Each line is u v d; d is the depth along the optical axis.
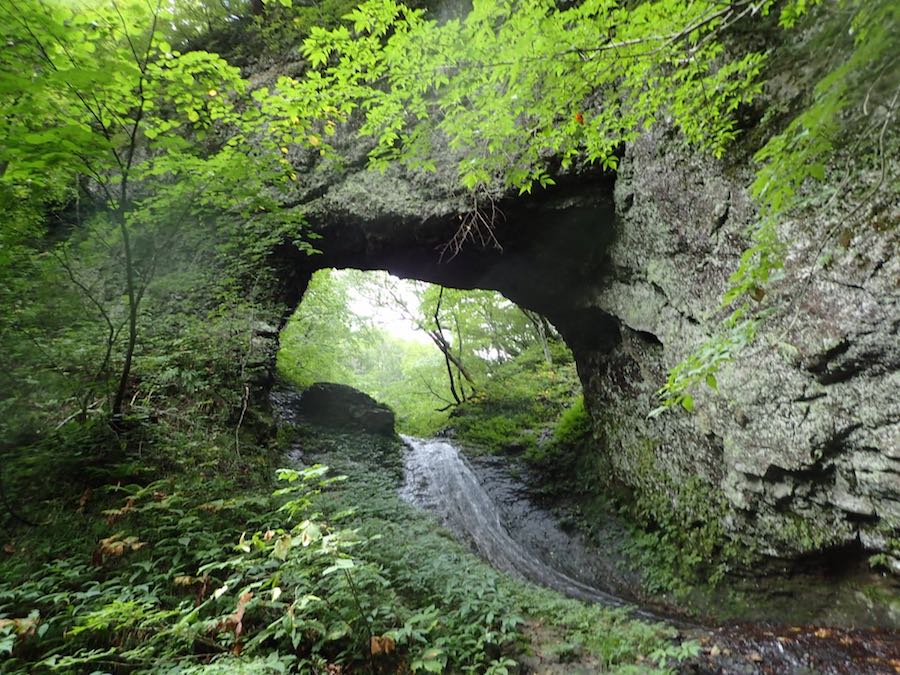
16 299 5.30
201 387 6.57
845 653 4.87
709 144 5.68
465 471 12.17
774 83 5.41
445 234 9.22
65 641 3.09
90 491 4.71
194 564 4.23
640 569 8.07
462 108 4.93
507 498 11.37
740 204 5.76
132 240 7.35
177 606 3.60
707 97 4.85
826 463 5.30
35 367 5.26
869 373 4.77
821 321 5.03
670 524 7.89
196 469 5.68
